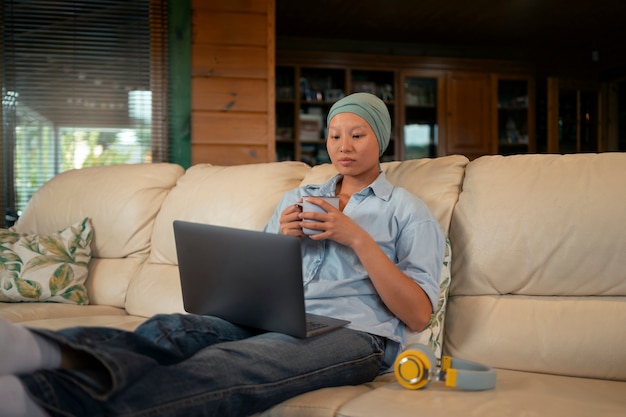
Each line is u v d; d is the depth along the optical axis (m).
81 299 2.32
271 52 3.59
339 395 1.28
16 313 2.04
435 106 6.46
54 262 2.31
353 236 1.46
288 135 6.25
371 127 1.64
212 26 3.54
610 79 6.84
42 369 1.03
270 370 1.22
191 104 3.54
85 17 3.51
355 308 1.52
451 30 6.24
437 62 6.39
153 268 2.34
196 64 3.53
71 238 2.41
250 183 2.21
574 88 6.52
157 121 3.55
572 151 6.60
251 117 3.59
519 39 6.59
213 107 3.55
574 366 1.48
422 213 1.59
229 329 1.41
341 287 1.55
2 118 3.46
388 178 1.97
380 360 1.49
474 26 6.10
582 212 1.56
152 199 2.50
